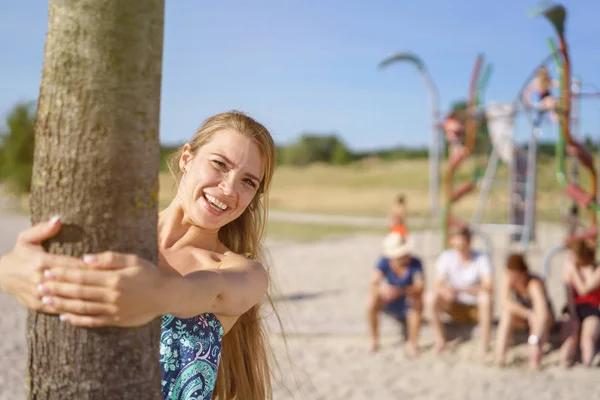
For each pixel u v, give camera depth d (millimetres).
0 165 31516
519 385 5914
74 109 1314
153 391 1410
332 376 6141
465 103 11539
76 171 1316
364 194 41375
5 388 5262
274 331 7391
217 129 1755
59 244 1317
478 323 7312
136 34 1335
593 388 5766
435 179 12109
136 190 1354
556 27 8359
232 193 1720
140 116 1354
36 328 1344
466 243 7078
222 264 1708
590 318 6383
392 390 5789
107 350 1325
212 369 1683
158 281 1277
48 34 1355
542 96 9852
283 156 76188
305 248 16188
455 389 5836
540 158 13305
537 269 12188
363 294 10094
